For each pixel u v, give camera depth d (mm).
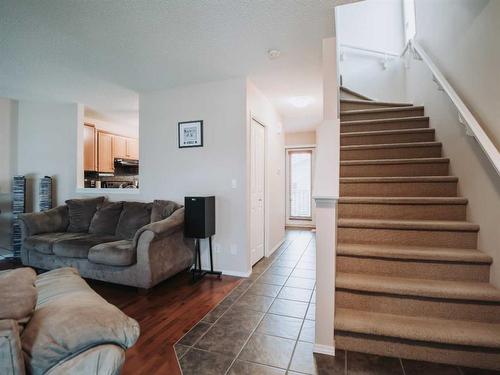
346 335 1783
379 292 1838
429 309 1792
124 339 974
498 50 1773
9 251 4227
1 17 2092
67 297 1135
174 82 3455
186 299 2641
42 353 857
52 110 4375
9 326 806
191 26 2229
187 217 3102
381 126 3270
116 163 5789
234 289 2883
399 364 1643
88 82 3453
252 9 2014
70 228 3787
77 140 4285
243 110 3295
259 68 3051
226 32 2318
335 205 1737
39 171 4418
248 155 3338
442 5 2658
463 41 2248
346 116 3545
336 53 2387
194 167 3537
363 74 4301
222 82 3395
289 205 7117
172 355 1765
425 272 1952
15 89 3719
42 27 2232
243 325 2137
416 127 3158
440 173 2641
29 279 981
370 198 2420
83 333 908
